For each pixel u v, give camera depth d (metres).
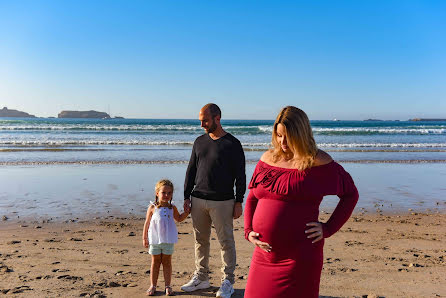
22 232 7.32
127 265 5.58
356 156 22.61
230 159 4.55
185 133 42.72
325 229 2.58
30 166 16.73
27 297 4.31
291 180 2.62
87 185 12.44
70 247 6.40
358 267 5.61
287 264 2.62
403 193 11.94
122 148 25.53
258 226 2.75
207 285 4.75
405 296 4.55
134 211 9.23
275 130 2.72
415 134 48.53
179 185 12.61
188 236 7.25
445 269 5.55
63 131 44.69
